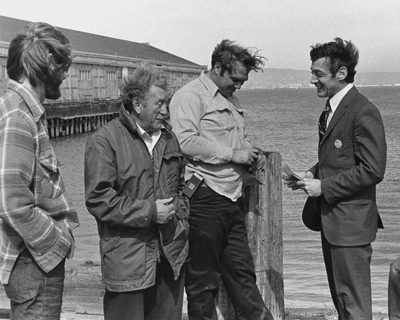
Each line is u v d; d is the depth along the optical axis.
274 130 46.09
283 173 3.39
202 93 3.42
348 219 3.25
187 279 3.49
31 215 2.38
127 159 2.87
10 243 2.48
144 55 73.00
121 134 2.90
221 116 3.43
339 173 3.26
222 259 3.51
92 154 2.83
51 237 2.46
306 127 49.28
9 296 2.56
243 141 3.59
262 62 3.42
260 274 3.79
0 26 52.12
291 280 8.55
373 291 7.35
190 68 78.94
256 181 3.56
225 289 3.78
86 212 17.02
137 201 2.84
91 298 4.21
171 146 3.08
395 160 26.33
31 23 2.60
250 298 3.53
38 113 2.48
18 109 2.42
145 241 2.89
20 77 2.53
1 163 2.34
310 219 3.63
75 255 10.56
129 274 2.85
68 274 4.44
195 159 3.37
